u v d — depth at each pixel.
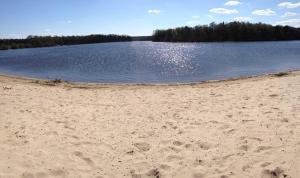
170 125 8.75
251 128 7.86
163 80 23.48
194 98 12.54
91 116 9.78
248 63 32.62
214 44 87.81
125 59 44.16
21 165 5.77
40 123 8.56
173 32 130.38
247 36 104.94
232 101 11.41
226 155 6.44
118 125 8.84
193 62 36.50
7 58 55.03
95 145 7.20
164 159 6.51
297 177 5.20
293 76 16.66
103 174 5.87
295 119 8.14
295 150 6.13
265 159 6.00
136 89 15.81
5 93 12.96
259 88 13.56
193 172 5.86
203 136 7.67
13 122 8.41
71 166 6.04
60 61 43.41
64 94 13.98
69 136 7.66
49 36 139.00
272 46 65.94
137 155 6.73
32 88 15.25
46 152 6.50
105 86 17.27
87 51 70.19
